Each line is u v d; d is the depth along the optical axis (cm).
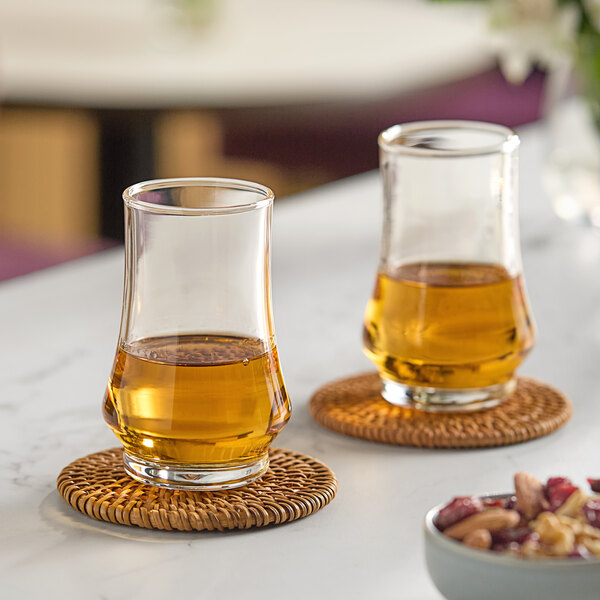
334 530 88
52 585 84
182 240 87
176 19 246
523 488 83
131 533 87
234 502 88
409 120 309
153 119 209
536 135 161
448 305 95
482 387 97
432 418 96
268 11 280
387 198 96
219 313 88
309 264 120
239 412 88
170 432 88
